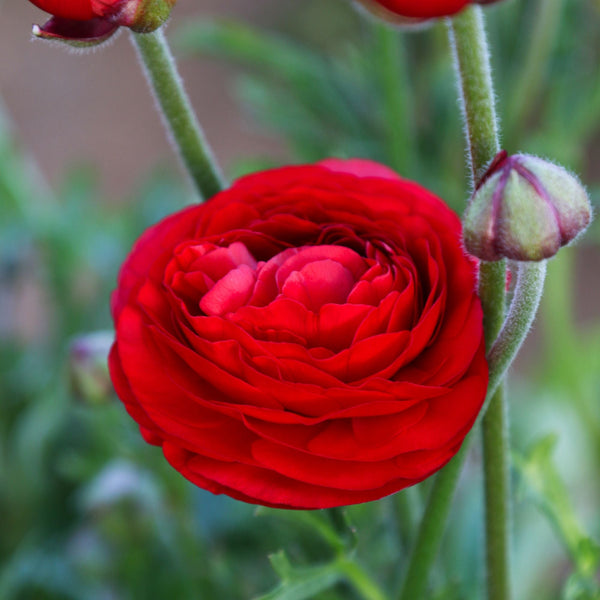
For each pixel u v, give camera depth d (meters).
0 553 0.67
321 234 0.41
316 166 0.42
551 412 0.78
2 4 1.57
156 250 0.42
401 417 0.38
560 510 0.47
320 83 0.61
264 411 0.38
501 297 0.39
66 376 0.52
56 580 0.59
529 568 0.65
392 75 0.54
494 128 0.38
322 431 0.39
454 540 0.56
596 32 0.60
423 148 0.62
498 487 0.41
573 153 0.62
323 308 0.38
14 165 0.68
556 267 0.70
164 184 0.72
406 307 0.39
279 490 0.38
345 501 0.38
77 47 0.38
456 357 0.38
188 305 0.40
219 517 0.56
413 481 0.38
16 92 1.44
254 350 0.38
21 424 0.69
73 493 0.66
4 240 0.69
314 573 0.44
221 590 0.54
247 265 0.40
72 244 0.69
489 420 0.40
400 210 0.41
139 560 0.55
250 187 0.42
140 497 0.52
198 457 0.39
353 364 0.38
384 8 0.36
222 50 0.61
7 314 0.77
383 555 0.50
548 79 0.61
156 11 0.38
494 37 0.59
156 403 0.39
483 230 0.36
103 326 0.69
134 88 1.44
